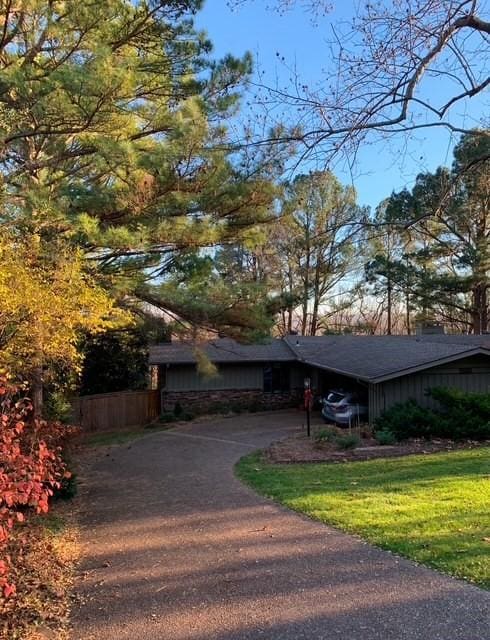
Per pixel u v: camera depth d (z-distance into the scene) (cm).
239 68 1050
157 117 1100
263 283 1281
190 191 1064
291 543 695
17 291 702
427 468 1135
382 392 1741
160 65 1126
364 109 530
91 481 1236
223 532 769
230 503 940
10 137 990
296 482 1071
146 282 1195
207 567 630
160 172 1002
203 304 1212
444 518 745
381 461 1255
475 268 2748
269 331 1293
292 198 1031
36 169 1135
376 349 2214
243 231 1162
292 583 562
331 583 554
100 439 1941
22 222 873
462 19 516
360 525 742
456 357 1702
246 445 1652
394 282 3169
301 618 483
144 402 2453
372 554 630
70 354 831
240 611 505
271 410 2614
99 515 927
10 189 1016
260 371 2634
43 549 723
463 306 3150
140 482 1201
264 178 1020
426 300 3144
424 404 1745
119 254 1097
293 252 2603
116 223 1058
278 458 1356
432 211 650
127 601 548
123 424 2333
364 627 459
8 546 687
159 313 1405
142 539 766
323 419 2148
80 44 1016
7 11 985
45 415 1119
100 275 1003
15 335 751
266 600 525
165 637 467
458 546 629
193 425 2198
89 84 889
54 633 487
